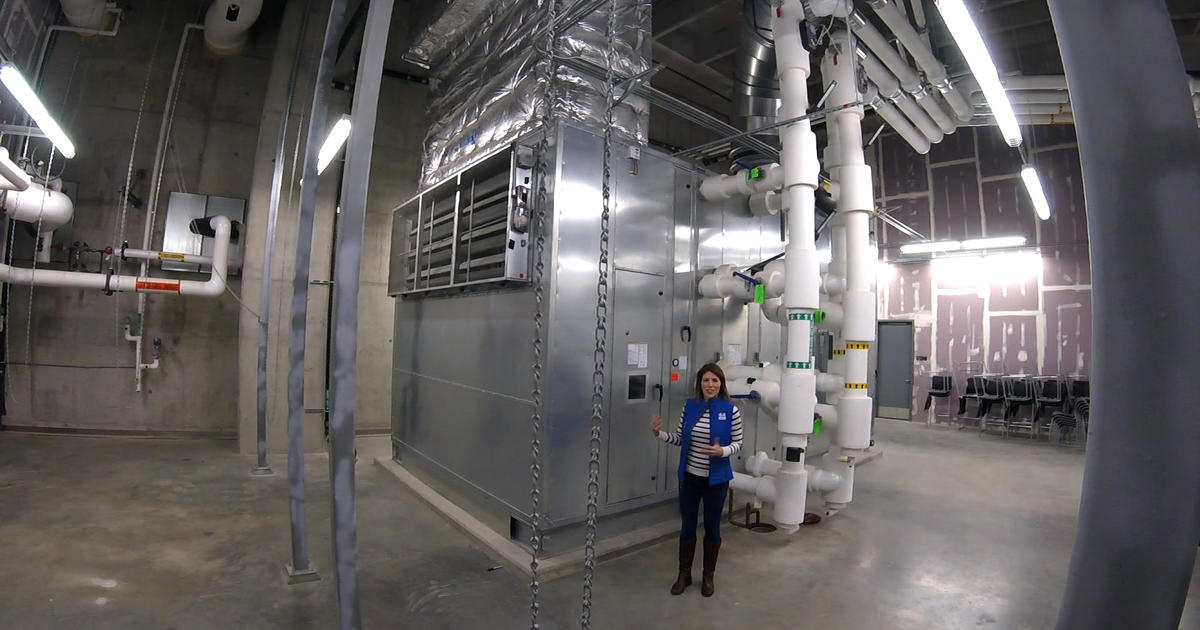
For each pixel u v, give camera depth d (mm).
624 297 4133
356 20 6148
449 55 5488
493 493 4145
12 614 2842
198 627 2826
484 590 3295
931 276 10219
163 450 6254
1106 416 953
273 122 6441
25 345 6598
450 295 4949
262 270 6406
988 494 5605
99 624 2799
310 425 6613
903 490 5719
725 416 3271
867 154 10883
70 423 6723
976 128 9820
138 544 3762
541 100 3926
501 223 4066
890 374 10719
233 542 3881
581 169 3877
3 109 5477
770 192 4402
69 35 6727
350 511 2322
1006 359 9461
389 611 3033
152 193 6902
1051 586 3537
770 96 5598
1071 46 999
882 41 4477
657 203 4398
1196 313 880
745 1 4949
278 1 7496
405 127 7992
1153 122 917
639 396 4203
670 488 4422
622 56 4219
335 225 6805
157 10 7098
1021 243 8766
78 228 6695
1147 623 910
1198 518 876
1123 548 931
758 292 4363
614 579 3498
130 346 6879
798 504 3957
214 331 7117
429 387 5242
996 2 5957
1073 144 9031
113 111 6891
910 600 3322
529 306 3898
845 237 4609
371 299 7789
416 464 5473
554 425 3684
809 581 3543
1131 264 929
